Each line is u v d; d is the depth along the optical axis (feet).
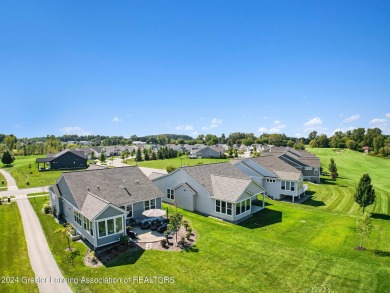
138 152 373.40
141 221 94.48
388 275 61.67
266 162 158.81
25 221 101.76
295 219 105.19
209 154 419.95
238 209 103.14
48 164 301.43
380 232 91.20
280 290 55.83
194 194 114.01
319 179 190.90
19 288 56.85
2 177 219.20
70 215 96.37
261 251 74.38
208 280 59.67
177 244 78.89
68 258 70.08
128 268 65.10
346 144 468.34
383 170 254.47
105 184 101.09
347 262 68.08
